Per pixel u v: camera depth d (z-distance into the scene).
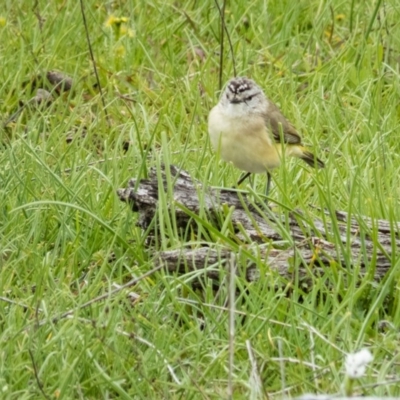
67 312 9.32
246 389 8.70
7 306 9.79
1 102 14.80
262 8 16.97
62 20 16.28
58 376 8.69
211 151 12.84
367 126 13.83
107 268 10.52
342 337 9.23
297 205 11.77
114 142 13.77
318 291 9.93
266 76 15.59
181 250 10.08
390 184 12.39
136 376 8.80
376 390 8.45
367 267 10.07
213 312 9.73
